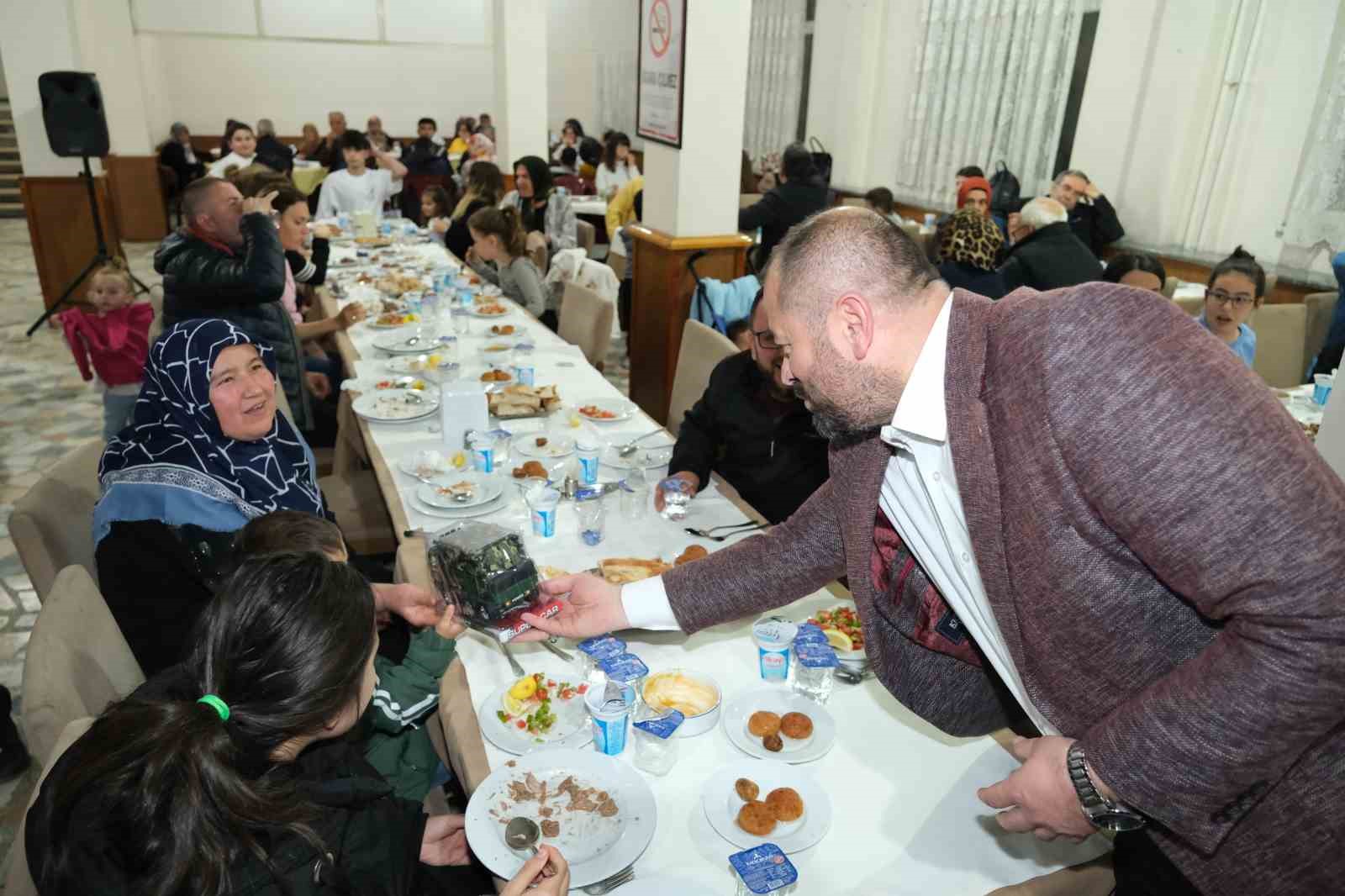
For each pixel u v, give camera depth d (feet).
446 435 7.66
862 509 3.59
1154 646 2.80
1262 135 15.94
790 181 16.76
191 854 2.66
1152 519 2.40
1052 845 3.64
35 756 3.84
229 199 9.60
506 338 11.31
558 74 41.19
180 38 37.09
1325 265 15.12
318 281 14.65
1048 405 2.59
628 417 8.54
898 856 3.56
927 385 3.01
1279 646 2.28
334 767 3.54
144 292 22.90
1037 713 3.42
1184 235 17.60
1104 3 18.48
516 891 3.17
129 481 5.59
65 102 18.71
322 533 4.77
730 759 4.10
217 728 2.84
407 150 34.32
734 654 4.91
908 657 4.02
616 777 3.87
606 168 29.17
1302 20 15.01
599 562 5.85
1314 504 2.25
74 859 2.67
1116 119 18.57
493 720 4.28
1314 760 2.78
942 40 23.38
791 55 29.04
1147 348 2.45
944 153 23.77
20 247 28.89
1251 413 2.31
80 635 4.40
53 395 15.90
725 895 3.34
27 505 5.51
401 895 3.36
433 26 31.45
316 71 39.50
